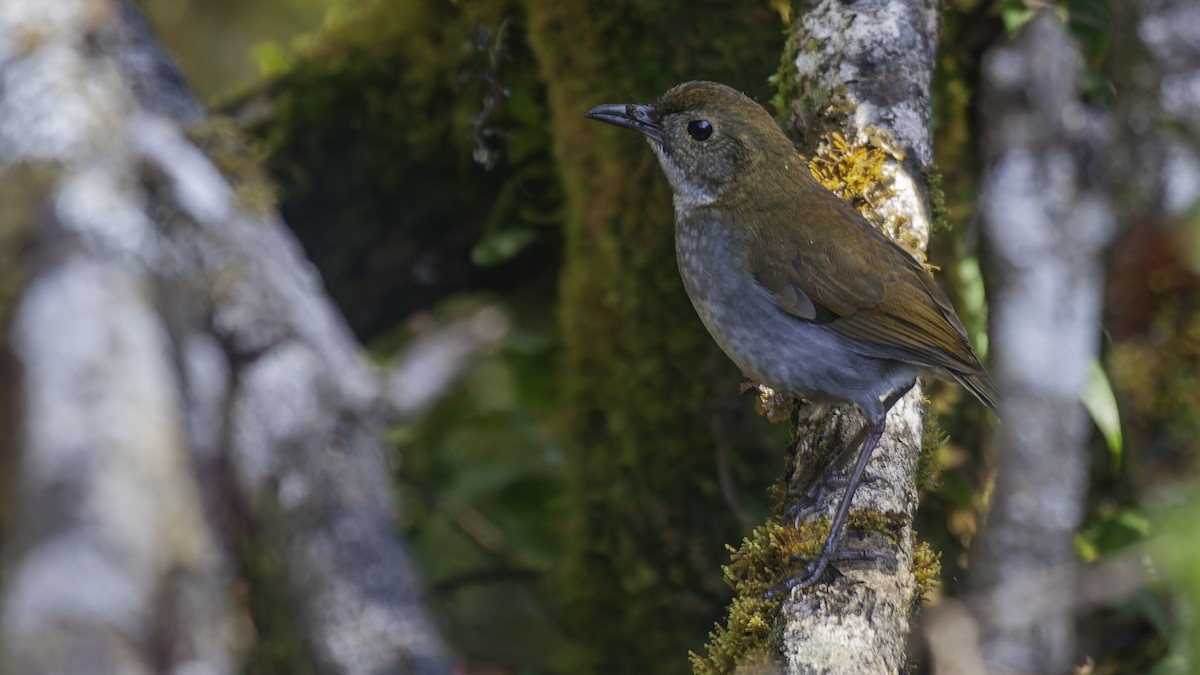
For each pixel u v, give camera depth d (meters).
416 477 11.73
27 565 3.05
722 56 10.14
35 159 4.08
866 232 8.31
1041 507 9.52
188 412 3.78
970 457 10.72
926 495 10.67
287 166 11.75
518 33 11.21
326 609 3.33
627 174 10.29
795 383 8.41
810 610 6.69
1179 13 8.90
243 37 15.30
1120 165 9.21
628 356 10.54
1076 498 9.55
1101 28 10.32
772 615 6.82
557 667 11.30
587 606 10.87
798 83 8.92
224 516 3.70
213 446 3.74
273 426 3.67
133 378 3.47
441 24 11.56
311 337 3.90
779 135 8.61
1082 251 9.95
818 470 7.90
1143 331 9.09
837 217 8.33
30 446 3.30
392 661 3.24
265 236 4.18
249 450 3.66
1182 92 8.91
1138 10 8.99
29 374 3.48
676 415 10.42
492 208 11.95
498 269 12.37
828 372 8.24
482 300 12.45
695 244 8.72
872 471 7.68
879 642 6.52
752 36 10.09
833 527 7.04
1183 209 8.87
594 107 10.01
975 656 7.60
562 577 11.05
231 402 3.78
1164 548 5.35
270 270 4.05
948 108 10.76
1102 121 10.42
